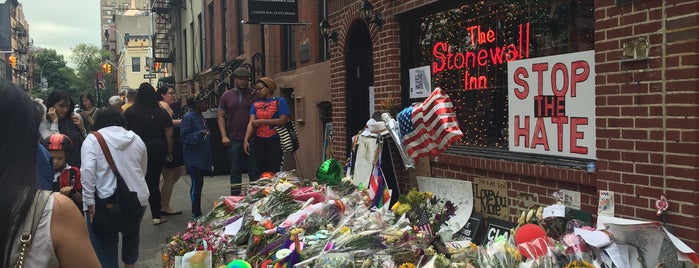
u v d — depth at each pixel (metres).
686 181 3.29
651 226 3.24
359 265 3.47
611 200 3.77
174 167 7.94
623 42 3.64
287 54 11.61
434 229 4.46
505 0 5.04
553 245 3.50
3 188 1.66
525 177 4.66
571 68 4.25
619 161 3.71
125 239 4.96
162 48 33.53
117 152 4.52
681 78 3.29
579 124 4.19
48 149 4.72
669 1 3.34
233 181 7.54
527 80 4.73
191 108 7.50
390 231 3.87
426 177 5.84
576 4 4.24
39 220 1.74
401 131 5.13
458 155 5.41
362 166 5.96
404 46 6.45
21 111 1.73
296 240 3.72
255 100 7.45
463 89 5.66
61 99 5.87
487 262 3.35
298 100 10.45
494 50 5.19
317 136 9.62
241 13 15.38
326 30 8.16
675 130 3.34
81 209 4.80
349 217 4.32
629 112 3.63
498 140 5.19
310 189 5.09
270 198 4.88
